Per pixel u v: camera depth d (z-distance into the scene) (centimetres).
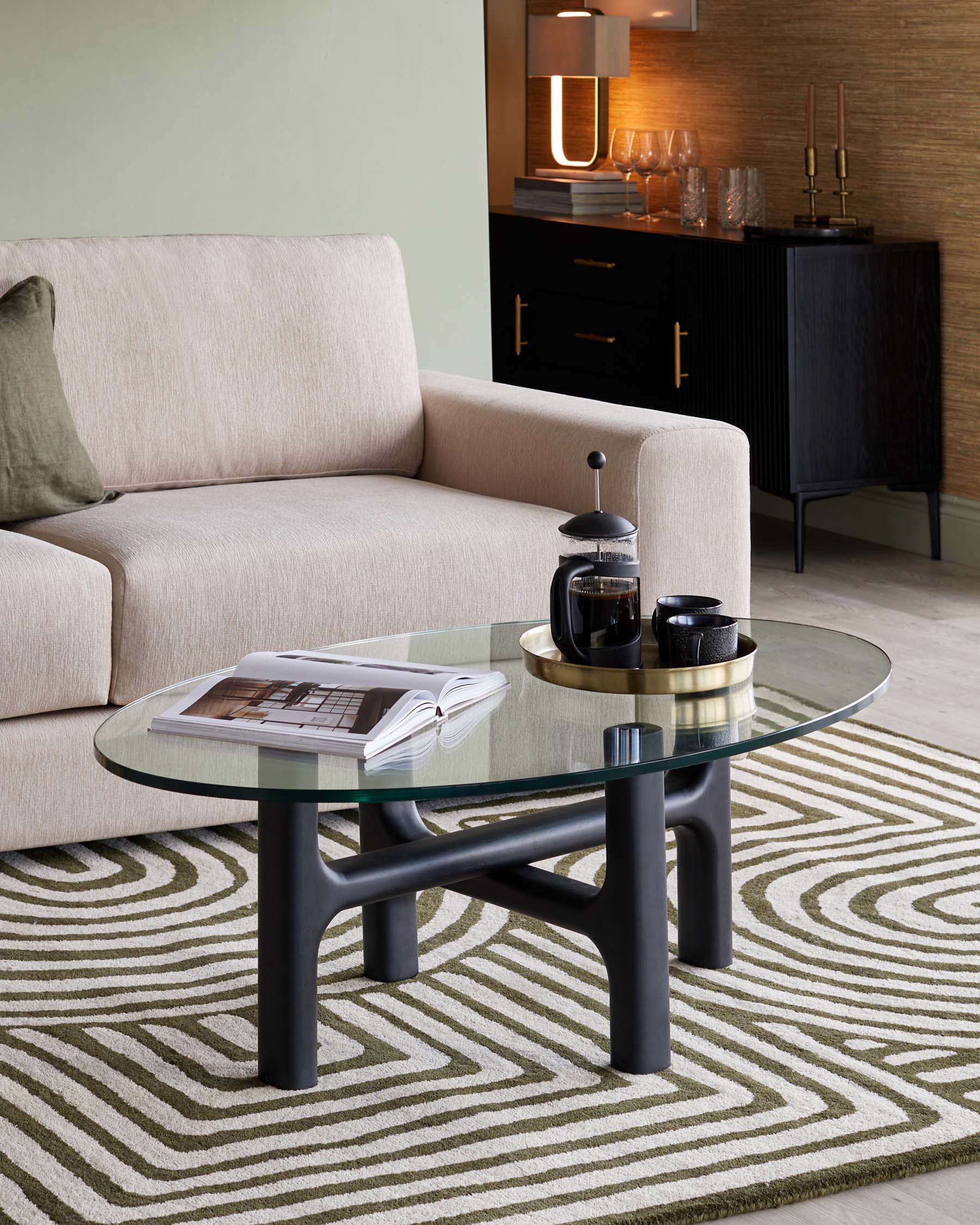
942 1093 186
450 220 406
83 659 251
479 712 191
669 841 272
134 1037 203
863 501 490
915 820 275
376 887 192
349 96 390
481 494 323
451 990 215
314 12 382
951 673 358
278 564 267
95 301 317
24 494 290
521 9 615
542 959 225
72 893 249
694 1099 186
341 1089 189
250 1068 194
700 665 198
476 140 406
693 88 552
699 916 220
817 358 443
